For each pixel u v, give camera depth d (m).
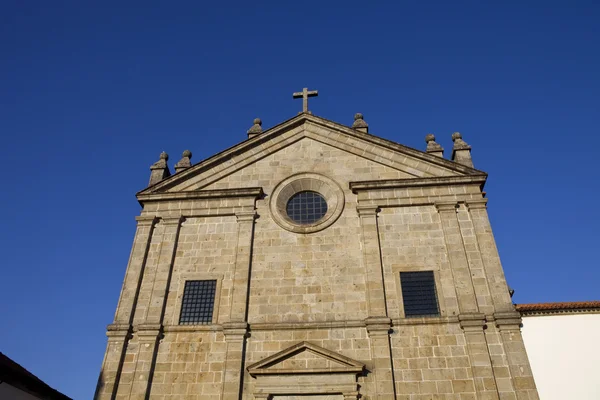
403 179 20.12
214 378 16.36
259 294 18.08
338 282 18.05
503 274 17.50
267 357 16.42
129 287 18.50
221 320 17.62
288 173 21.36
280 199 20.61
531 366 15.48
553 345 15.80
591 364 15.32
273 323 17.22
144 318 17.81
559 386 15.07
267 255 19.02
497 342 16.11
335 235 19.23
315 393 15.67
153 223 20.34
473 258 18.03
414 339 16.48
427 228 19.09
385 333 16.52
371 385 15.72
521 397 14.96
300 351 16.48
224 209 20.41
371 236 18.86
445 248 18.53
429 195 19.84
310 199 20.80
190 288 18.66
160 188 21.30
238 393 15.83
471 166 20.81
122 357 16.89
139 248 19.55
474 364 15.70
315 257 18.75
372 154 21.41
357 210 19.69
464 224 19.00
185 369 16.62
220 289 18.41
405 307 17.34
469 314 16.59
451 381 15.62
